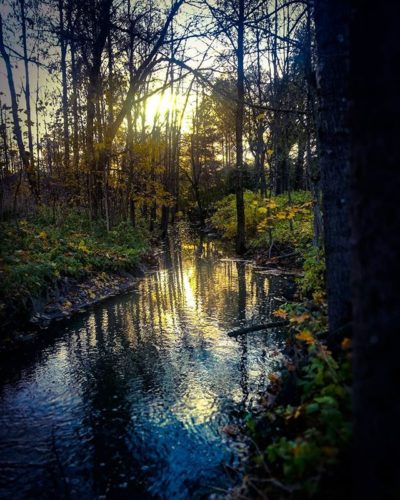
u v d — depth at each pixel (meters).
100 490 4.01
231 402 5.60
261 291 12.13
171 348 7.71
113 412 5.45
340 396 3.29
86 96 18.05
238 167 18.86
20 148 15.81
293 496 2.85
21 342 7.89
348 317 4.25
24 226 12.91
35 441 4.82
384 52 1.83
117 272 13.76
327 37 4.29
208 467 4.25
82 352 7.55
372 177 1.89
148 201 23.61
